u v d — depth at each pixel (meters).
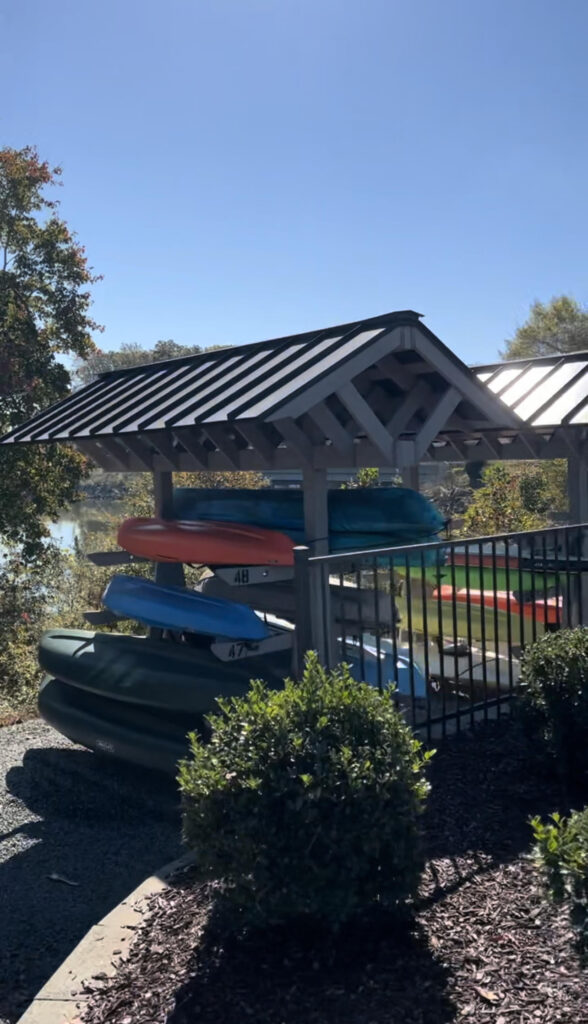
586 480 7.03
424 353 5.96
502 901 3.33
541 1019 2.58
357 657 5.75
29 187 19.52
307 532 6.25
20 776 6.65
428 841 3.88
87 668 6.54
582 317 47.25
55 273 19.89
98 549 19.38
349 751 3.18
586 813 2.62
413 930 3.20
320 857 3.09
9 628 17.69
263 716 3.37
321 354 5.86
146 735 6.14
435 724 5.34
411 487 8.34
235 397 5.81
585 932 2.40
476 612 7.04
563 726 4.39
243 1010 2.82
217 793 3.18
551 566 6.91
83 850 5.29
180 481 20.05
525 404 6.95
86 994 3.04
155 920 3.52
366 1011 2.74
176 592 6.67
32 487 18.75
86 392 8.70
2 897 4.71
